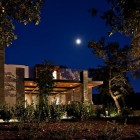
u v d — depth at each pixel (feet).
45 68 88.07
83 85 92.58
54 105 57.88
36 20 33.19
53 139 31.19
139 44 41.83
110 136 31.35
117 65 96.99
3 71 81.56
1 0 30.37
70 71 105.91
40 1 33.17
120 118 64.95
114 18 23.11
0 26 32.09
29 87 99.09
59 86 99.50
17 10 32.37
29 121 52.42
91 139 30.99
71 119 60.80
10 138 31.55
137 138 31.19
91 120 59.06
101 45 95.96
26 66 95.25
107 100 117.19
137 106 127.24
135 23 23.25
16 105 57.00
